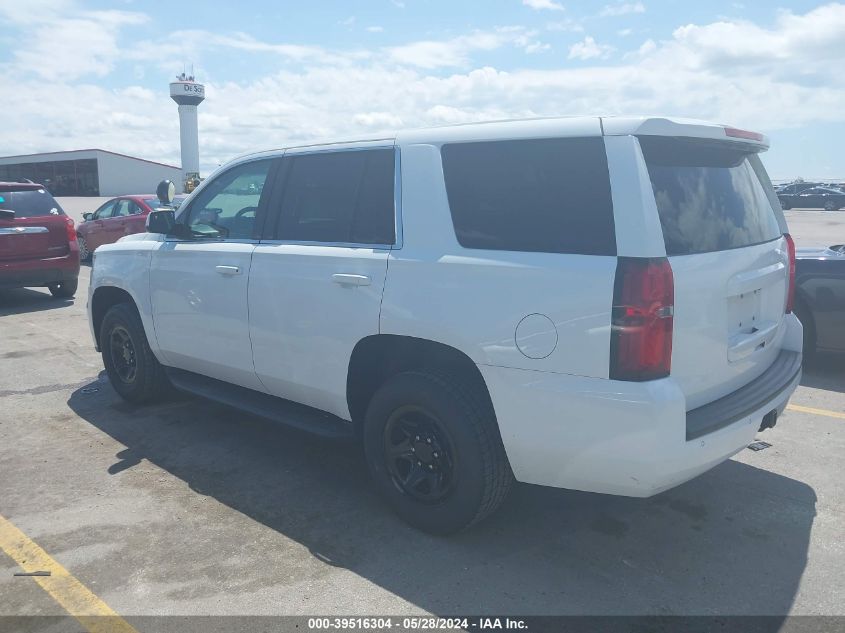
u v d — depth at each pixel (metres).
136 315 5.41
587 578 3.24
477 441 3.32
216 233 4.68
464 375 3.51
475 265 3.23
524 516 3.83
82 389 6.17
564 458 3.04
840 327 6.15
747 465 4.46
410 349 3.69
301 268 3.96
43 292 11.94
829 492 4.09
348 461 4.61
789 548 3.49
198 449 4.80
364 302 3.63
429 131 3.61
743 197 3.57
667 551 3.47
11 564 3.37
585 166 3.04
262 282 4.18
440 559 3.40
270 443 4.91
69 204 42.66
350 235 3.82
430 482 3.55
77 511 3.89
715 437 3.02
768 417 3.55
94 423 5.30
